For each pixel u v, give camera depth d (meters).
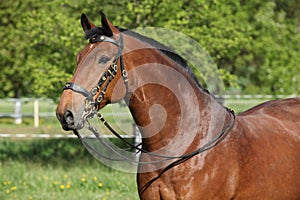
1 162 17.19
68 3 15.97
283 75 21.52
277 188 6.98
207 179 6.42
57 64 16.09
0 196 12.50
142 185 6.64
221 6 15.71
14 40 19.73
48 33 15.95
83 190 13.42
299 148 7.36
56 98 16.52
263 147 7.02
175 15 15.18
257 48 19.78
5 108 38.38
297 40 21.86
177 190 6.40
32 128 26.69
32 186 13.67
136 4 15.15
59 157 17.89
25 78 18.89
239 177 6.61
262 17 20.03
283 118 7.70
